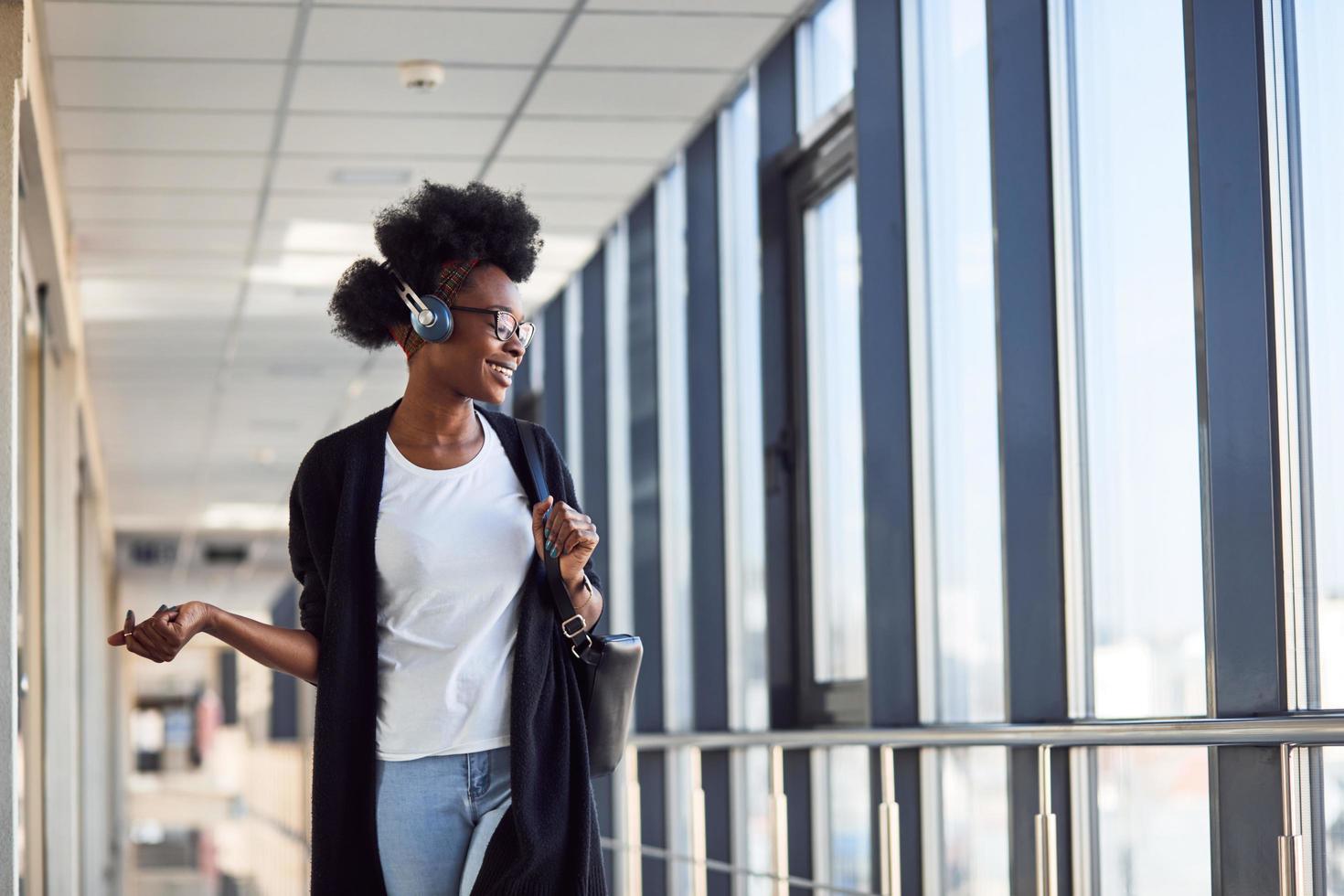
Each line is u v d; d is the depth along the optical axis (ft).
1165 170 11.55
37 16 17.21
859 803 17.26
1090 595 12.41
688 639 23.65
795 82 19.47
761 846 20.04
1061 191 13.01
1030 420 12.78
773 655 19.20
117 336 32.32
